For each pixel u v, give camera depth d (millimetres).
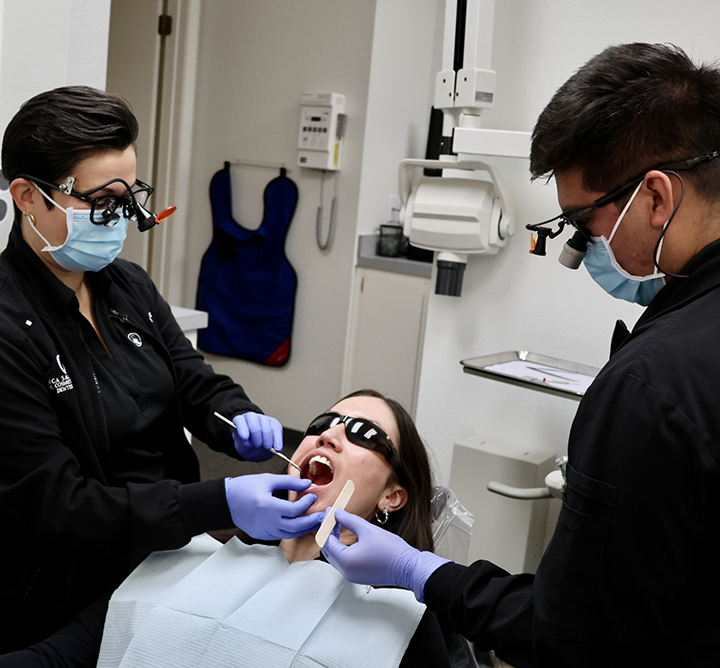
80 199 1208
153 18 3873
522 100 2199
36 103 1190
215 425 1538
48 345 1229
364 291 3775
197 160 4062
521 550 2221
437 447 2490
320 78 3709
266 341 3939
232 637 1182
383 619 1216
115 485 1346
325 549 1201
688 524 804
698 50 1964
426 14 3885
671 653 867
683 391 805
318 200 3789
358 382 3852
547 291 2240
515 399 2340
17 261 1267
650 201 877
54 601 1278
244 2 3828
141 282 1522
